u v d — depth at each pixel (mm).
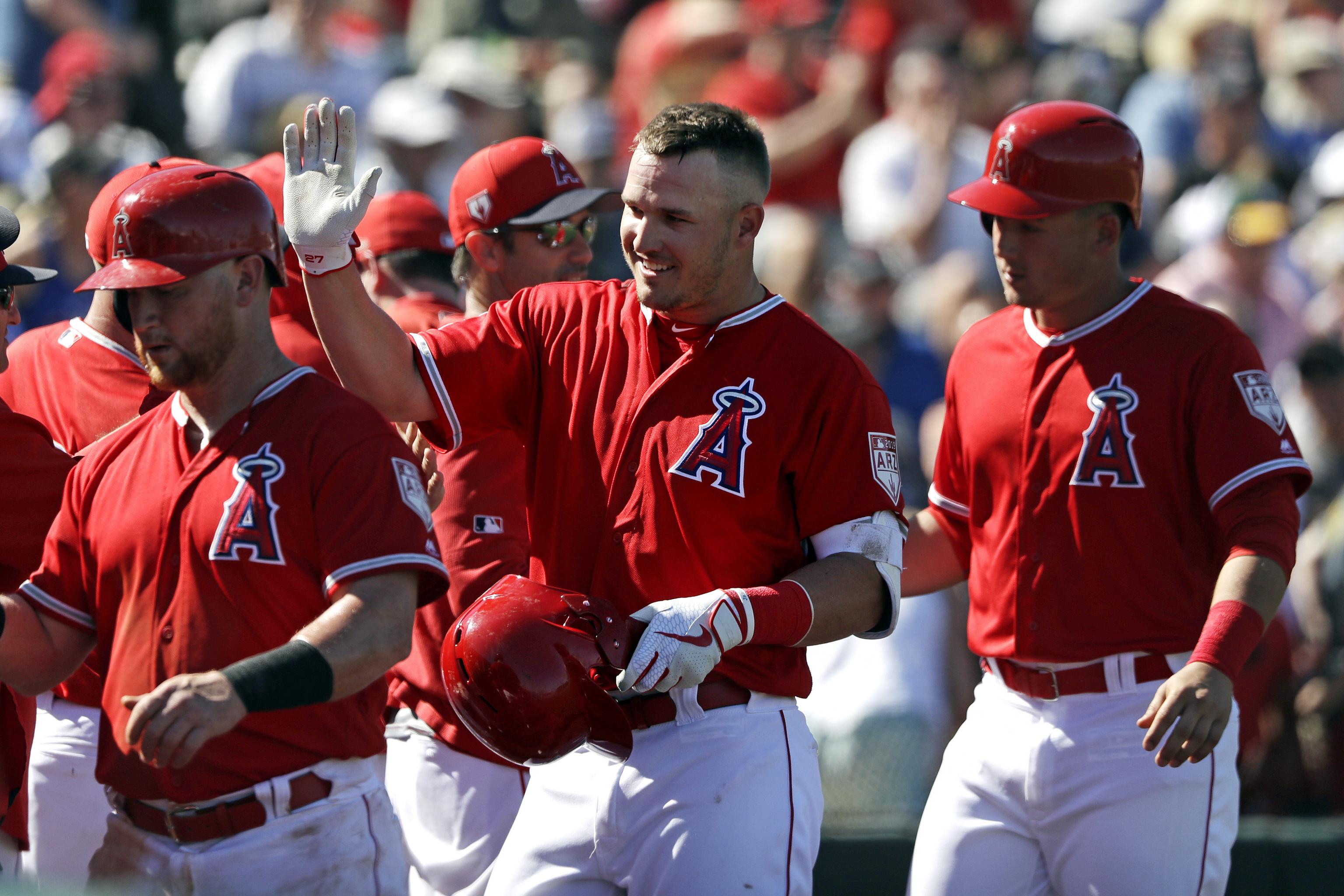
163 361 11703
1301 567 23391
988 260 32906
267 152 32750
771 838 13180
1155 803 14844
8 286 14273
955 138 33469
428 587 12078
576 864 13617
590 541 13523
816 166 34281
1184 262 31891
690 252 12977
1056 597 15125
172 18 37125
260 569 11641
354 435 11828
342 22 36531
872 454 13281
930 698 21703
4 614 12203
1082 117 15086
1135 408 14953
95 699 15227
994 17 38938
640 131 13344
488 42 38156
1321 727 21875
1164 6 40062
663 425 13289
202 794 11820
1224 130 34531
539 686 12367
